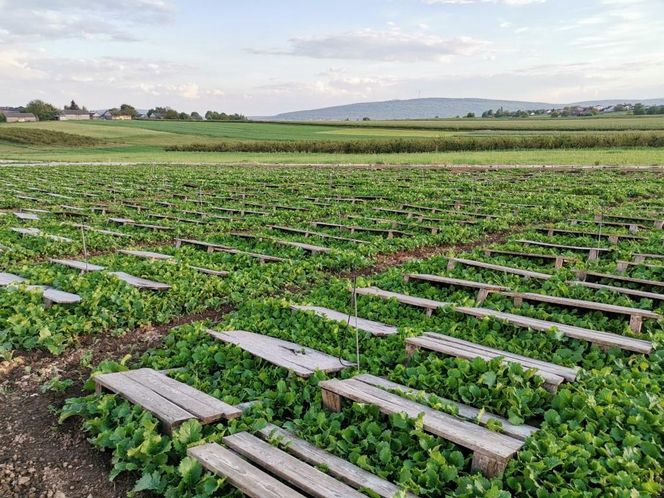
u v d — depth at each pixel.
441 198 21.41
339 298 9.50
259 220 17.55
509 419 5.22
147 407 5.38
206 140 82.25
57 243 13.95
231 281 10.45
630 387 5.73
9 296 8.85
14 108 158.50
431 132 87.81
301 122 122.25
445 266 11.34
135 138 86.62
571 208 18.33
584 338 7.01
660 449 4.83
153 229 16.58
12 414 5.95
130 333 8.22
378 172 33.91
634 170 30.59
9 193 25.48
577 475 4.41
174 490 4.48
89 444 5.38
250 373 6.49
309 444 5.03
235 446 4.88
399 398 5.54
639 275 10.11
